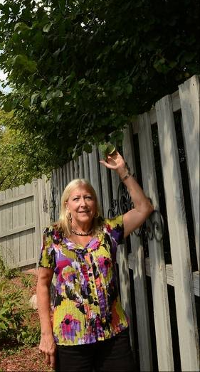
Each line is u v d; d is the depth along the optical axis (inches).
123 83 87.8
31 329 157.6
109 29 99.0
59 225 84.8
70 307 76.4
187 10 88.2
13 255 310.3
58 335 76.7
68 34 104.7
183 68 93.4
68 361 75.6
